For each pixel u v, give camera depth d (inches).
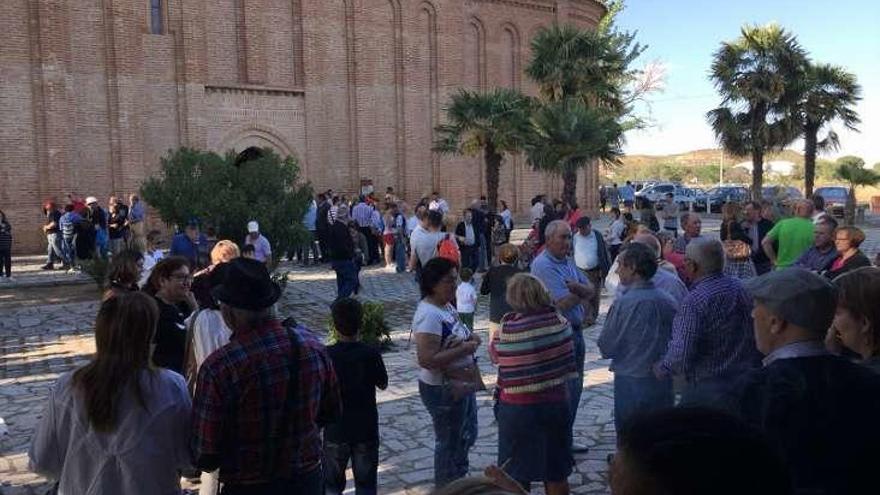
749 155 1222.3
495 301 318.7
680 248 425.1
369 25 1214.3
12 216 924.6
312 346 147.6
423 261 453.7
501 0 1411.2
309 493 143.3
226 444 136.9
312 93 1162.0
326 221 872.9
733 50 1165.1
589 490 238.4
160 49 1029.2
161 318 213.8
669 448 51.2
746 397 107.1
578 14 1530.5
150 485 134.0
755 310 119.3
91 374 132.3
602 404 333.1
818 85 1195.3
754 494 50.6
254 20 1107.9
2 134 916.0
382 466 263.4
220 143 1081.4
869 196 2534.5
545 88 1163.9
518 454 200.7
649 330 214.1
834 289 114.6
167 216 630.5
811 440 98.9
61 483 135.2
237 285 140.3
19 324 546.6
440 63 1293.1
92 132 981.8
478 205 848.9
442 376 212.8
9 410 339.0
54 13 938.7
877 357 120.0
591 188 1630.2
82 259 784.3
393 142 1248.8
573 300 258.1
